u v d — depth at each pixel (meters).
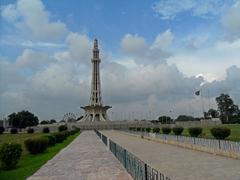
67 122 155.75
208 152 29.45
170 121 155.88
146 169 11.92
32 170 21.42
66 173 19.64
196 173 18.00
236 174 17.22
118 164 22.97
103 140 54.25
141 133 71.38
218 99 145.75
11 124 153.50
